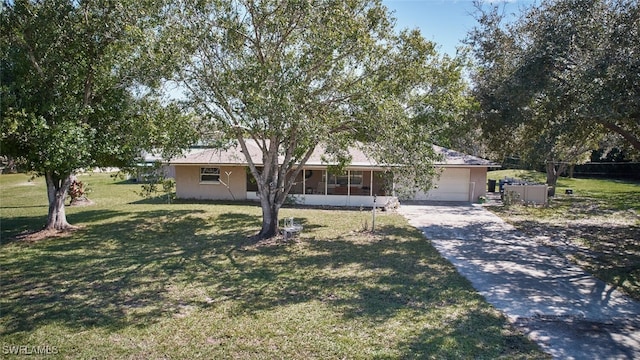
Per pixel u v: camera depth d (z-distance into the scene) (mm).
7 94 10680
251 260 10609
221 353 5605
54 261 10383
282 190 13352
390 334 6215
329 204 21922
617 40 9062
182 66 10594
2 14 11258
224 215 17953
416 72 11547
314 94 10688
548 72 10586
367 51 10672
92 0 11672
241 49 10938
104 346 5785
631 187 31594
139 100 12828
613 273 9688
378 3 11133
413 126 10617
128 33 10555
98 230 14516
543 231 14992
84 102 12633
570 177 38469
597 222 16969
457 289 8367
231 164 21984
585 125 11180
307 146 11836
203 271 9586
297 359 5441
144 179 13742
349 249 11906
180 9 10430
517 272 9719
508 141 15031
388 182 11695
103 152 11961
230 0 10570
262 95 9258
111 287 8406
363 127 10898
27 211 19047
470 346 5836
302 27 10867
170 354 5570
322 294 8031
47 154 10992
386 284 8664
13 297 7770
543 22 10789
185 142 11164
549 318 6918
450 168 23641
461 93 12531
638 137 13148
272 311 7133
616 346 5895
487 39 13312
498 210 20344
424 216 18359
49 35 11594
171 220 16625
